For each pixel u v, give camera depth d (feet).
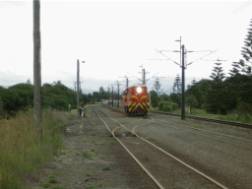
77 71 202.90
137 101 170.60
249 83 251.80
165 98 352.28
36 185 34.24
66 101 242.99
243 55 258.37
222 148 59.88
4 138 40.11
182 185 34.55
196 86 366.22
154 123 122.52
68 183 35.63
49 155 46.96
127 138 77.61
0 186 29.07
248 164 45.60
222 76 329.72
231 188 33.63
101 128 102.63
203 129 96.48
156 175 39.19
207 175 39.32
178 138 76.13
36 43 54.34
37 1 54.19
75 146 63.26
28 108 87.40
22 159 37.70
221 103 271.69
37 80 54.34
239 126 102.78
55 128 73.67
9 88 167.63
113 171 41.73
